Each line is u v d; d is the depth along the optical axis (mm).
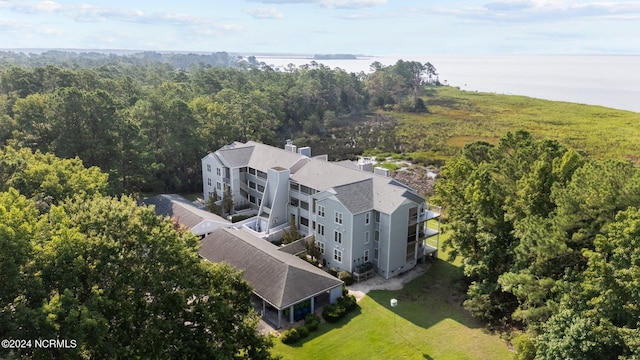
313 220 50062
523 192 36781
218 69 136500
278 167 55594
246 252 41469
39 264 22844
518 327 35531
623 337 24422
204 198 66062
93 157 58062
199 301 26219
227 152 61156
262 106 100250
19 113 60281
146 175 62188
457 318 37500
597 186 30844
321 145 98250
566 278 30781
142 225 26062
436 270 46406
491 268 38781
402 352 32875
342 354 32562
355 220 43188
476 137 105562
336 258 45875
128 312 23797
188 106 70250
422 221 46500
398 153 93562
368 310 38531
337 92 144625
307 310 37219
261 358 26250
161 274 25219
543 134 103812
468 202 42312
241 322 26547
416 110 147500
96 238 24562
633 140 95500
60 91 58812
